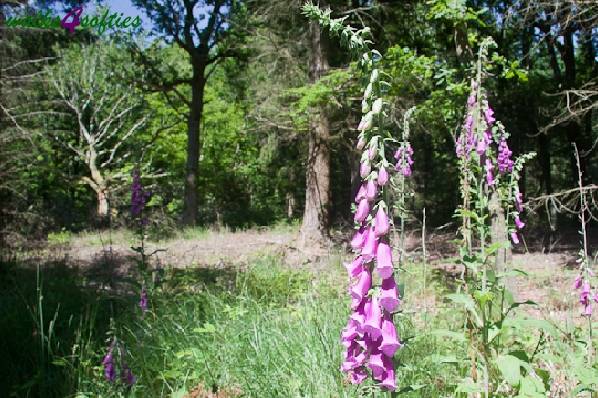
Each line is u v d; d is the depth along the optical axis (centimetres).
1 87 1439
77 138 3150
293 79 1783
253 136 2789
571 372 372
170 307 657
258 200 3834
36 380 428
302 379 400
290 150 3061
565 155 2705
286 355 441
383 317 227
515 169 442
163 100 3134
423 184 3338
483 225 359
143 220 695
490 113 390
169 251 1625
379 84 216
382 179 211
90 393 400
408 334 459
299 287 825
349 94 1430
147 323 560
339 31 219
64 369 439
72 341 503
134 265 1240
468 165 422
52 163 2841
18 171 1609
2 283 845
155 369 446
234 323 534
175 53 3269
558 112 1716
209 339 516
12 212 1541
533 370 304
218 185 3494
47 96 2489
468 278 434
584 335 462
